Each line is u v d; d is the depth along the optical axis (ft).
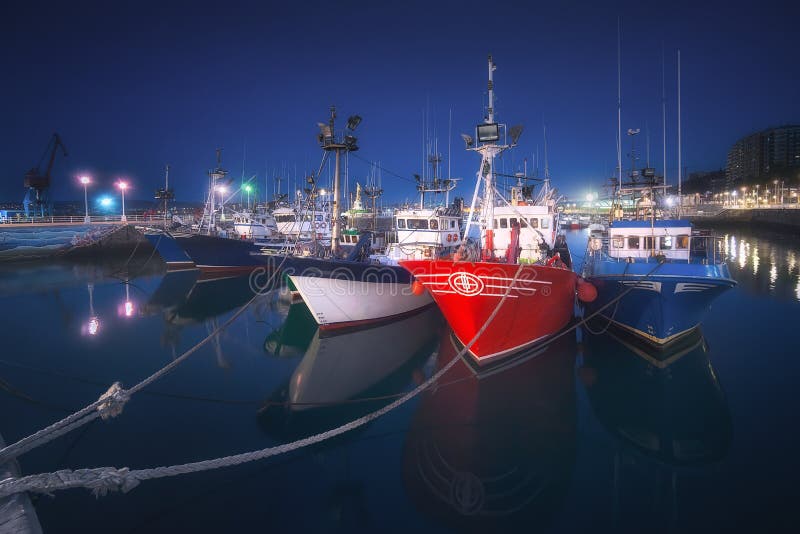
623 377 34.71
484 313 34.86
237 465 23.93
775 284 70.03
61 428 18.34
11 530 14.64
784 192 318.65
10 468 18.85
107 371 37.96
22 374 36.78
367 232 56.08
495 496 21.42
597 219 182.19
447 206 60.90
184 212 185.06
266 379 36.19
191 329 51.83
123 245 126.00
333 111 48.75
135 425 28.17
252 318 56.95
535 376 35.22
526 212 45.78
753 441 25.30
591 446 25.61
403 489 22.04
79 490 21.59
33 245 116.67
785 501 20.39
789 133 515.09
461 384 34.09
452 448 25.64
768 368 35.83
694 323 41.47
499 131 40.50
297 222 86.38
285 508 20.58
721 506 20.26
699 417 28.27
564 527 19.33
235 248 84.99
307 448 25.62
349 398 32.45
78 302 66.74
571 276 37.37
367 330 49.49
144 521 19.47
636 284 37.99
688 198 363.56
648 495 21.25
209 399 32.12
